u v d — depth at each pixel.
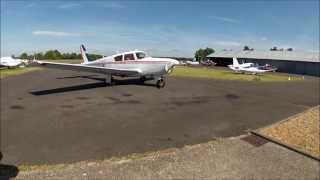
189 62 74.75
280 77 39.16
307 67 59.19
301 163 6.28
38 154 6.79
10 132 8.69
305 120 10.35
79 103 13.73
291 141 7.77
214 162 6.20
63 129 9.09
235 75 37.16
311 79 39.09
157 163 6.08
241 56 73.25
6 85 21.02
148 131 8.92
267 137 8.01
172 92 17.97
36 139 7.99
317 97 17.52
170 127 9.45
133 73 20.53
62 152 6.93
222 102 14.64
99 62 21.55
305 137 8.16
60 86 20.42
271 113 12.02
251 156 6.61
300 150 6.96
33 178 5.29
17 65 43.72
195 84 23.34
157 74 20.58
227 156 6.57
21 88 19.28
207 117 11.02
